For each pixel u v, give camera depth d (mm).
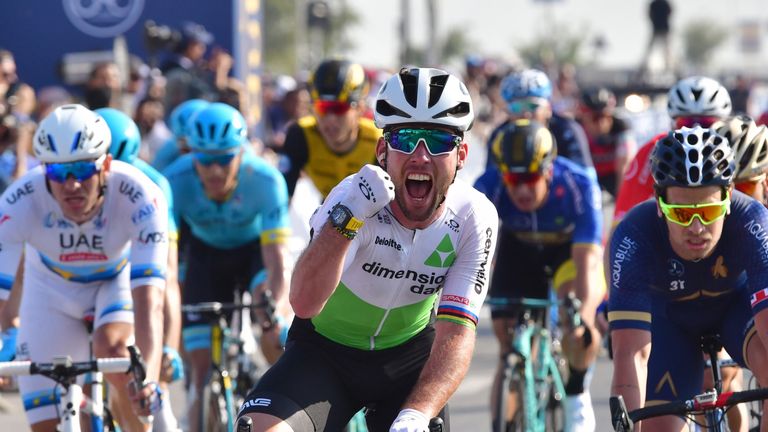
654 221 11344
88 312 13797
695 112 17094
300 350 10578
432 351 9914
